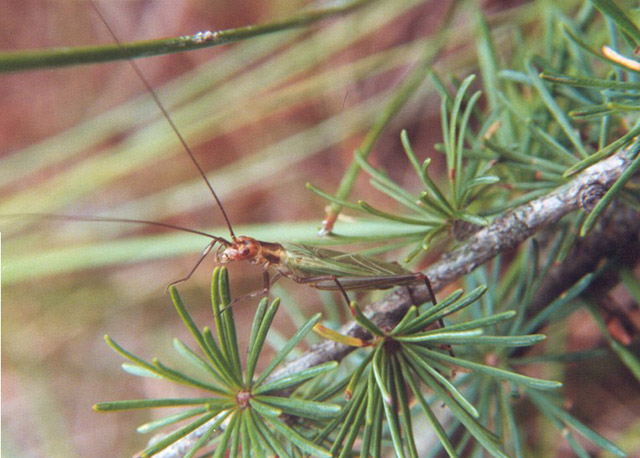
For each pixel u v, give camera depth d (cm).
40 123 29
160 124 24
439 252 13
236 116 24
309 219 26
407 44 24
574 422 10
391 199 24
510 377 9
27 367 25
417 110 24
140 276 26
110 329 26
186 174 28
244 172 25
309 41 23
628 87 9
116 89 28
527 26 19
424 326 9
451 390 9
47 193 25
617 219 11
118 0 27
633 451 15
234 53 23
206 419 9
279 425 9
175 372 9
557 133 11
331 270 11
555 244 11
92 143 25
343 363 12
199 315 25
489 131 12
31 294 26
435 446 11
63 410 25
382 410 9
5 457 23
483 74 12
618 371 16
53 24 28
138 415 24
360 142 24
